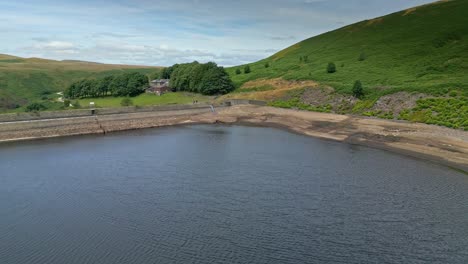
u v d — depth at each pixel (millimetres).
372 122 85250
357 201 42344
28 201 42188
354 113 96125
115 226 36188
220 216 38406
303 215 38719
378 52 148500
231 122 102688
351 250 31969
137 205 41125
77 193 44719
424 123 78500
